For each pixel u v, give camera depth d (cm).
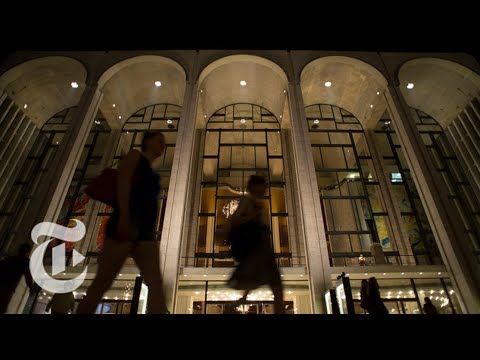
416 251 2105
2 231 2091
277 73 2153
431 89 2333
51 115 2567
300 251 2077
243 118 2605
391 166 2416
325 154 2489
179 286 1764
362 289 943
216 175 2377
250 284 360
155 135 343
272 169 2455
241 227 385
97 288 256
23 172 2344
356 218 2312
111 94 2352
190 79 2020
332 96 2534
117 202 299
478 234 2075
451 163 2375
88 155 2414
